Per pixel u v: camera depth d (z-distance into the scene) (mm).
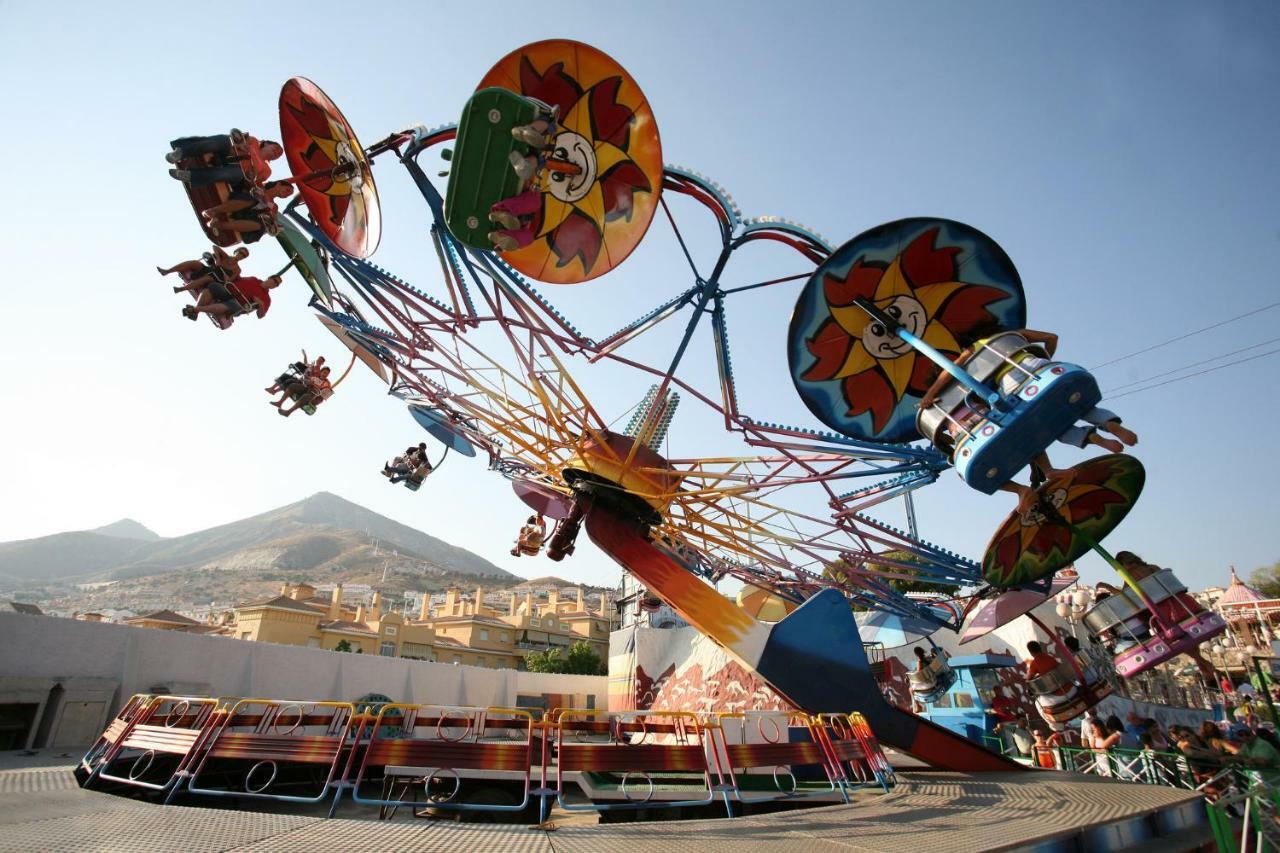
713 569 18156
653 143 8852
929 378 11367
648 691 39844
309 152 10031
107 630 15734
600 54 8234
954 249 9984
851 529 14516
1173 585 11984
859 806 8492
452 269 10539
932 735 13188
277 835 5797
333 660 23656
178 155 8398
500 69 8195
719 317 11516
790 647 13188
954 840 6336
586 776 9648
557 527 14617
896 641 20672
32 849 5000
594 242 9297
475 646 91625
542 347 11133
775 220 10398
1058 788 10305
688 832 6566
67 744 14227
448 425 16000
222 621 95500
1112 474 11211
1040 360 9266
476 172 7902
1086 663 15914
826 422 11680
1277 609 49438
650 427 13422
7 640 13742
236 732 7836
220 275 8891
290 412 12578
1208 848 7930
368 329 12414
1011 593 16531
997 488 9977
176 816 6312
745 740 11039
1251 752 11195
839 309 10500
